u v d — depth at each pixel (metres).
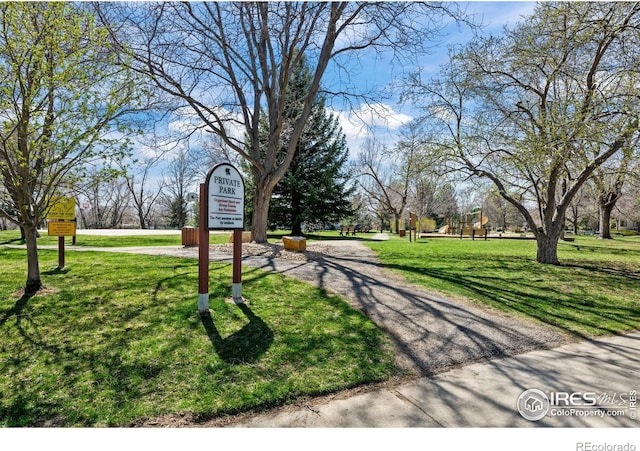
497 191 13.30
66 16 5.90
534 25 11.09
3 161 5.93
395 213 40.25
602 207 31.30
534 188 12.79
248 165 25.03
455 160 13.00
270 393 3.54
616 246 22.17
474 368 4.28
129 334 4.76
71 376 3.79
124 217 68.19
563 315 6.61
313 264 10.27
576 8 10.13
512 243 22.62
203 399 3.43
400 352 4.59
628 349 5.08
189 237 14.59
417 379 3.96
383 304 6.48
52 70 5.59
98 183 6.50
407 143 15.40
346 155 27.09
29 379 3.74
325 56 12.91
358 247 16.56
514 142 10.69
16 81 5.48
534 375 4.12
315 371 3.99
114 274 7.82
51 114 5.76
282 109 14.02
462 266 11.20
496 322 5.91
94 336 4.70
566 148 9.38
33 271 6.41
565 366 4.39
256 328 5.07
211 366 4.01
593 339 5.49
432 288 7.92
